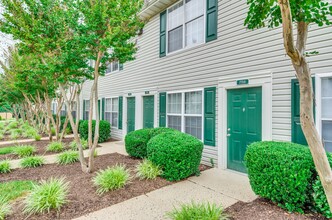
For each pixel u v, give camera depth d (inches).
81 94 538.6
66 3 167.3
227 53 193.0
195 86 225.9
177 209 115.7
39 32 158.6
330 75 132.6
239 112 185.6
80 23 167.3
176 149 162.1
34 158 212.2
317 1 73.9
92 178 166.4
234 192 141.6
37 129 465.7
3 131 478.9
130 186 150.7
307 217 103.8
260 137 168.4
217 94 202.4
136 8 175.3
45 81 298.2
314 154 56.8
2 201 123.7
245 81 177.3
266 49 164.4
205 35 214.2
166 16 266.8
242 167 182.9
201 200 128.9
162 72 275.4
